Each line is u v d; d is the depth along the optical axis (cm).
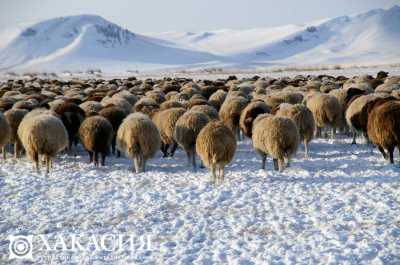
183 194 1195
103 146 1523
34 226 1010
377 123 1382
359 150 1673
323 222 977
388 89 2316
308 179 1298
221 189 1225
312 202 1105
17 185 1319
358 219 986
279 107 1655
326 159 1548
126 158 1677
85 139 1517
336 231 927
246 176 1355
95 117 1546
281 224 976
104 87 3416
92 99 2292
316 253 834
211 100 2239
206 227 977
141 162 1452
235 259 818
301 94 2188
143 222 1016
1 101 2181
